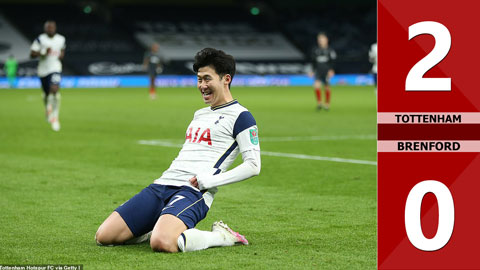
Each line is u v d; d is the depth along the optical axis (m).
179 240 6.27
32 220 7.97
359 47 61.91
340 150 14.85
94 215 8.29
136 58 55.56
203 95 6.87
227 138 6.73
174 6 61.12
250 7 63.25
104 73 53.69
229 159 6.76
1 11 55.31
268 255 6.25
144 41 57.12
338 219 8.03
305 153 14.36
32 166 12.50
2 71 51.72
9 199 9.31
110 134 18.27
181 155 6.84
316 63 27.20
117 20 58.22
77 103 31.75
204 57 6.74
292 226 7.64
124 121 22.41
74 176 11.37
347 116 24.45
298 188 10.27
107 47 55.47
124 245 6.68
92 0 57.59
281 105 30.70
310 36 62.22
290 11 64.00
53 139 17.02
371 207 8.78
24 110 27.14
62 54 19.77
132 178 11.20
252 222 7.87
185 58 56.84
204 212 6.66
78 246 6.65
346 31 63.16
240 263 5.94
